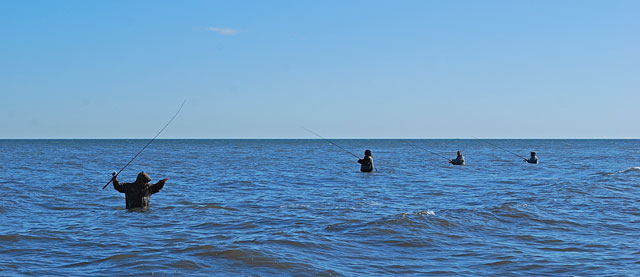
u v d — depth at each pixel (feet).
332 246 31.37
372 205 50.62
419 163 134.72
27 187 66.69
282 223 39.65
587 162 139.44
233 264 27.12
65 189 65.72
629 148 322.96
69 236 34.40
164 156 189.06
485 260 28.45
